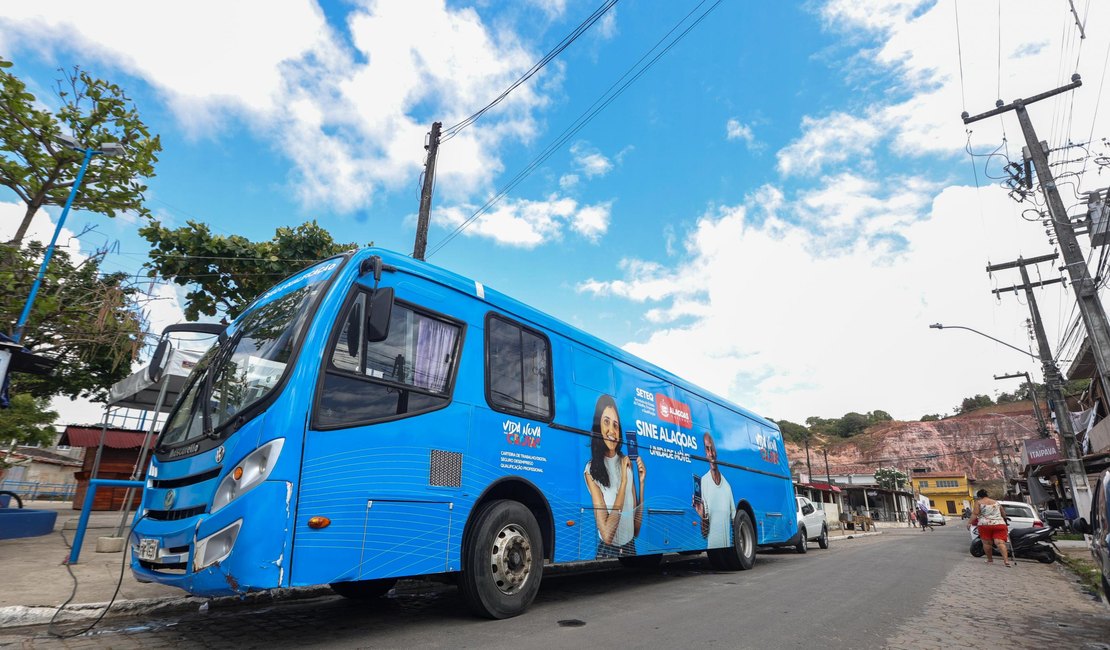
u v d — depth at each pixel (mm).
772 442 13398
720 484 10203
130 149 11039
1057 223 14219
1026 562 13609
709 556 10633
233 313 14461
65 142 10086
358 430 4414
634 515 7555
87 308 9828
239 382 4445
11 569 6543
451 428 5176
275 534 3746
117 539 8102
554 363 6762
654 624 5348
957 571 11156
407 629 4906
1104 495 5461
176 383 10008
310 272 5215
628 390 8117
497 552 5375
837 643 4809
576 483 6594
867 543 22203
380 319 4352
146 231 13562
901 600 7242
